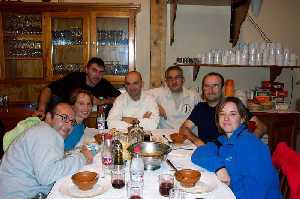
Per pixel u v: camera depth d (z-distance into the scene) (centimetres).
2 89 384
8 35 364
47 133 159
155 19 363
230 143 168
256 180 152
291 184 138
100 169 164
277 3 393
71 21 374
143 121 276
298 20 397
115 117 281
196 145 214
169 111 312
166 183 136
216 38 393
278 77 407
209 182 147
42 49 364
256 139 161
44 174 150
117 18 365
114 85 392
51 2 353
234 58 361
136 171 145
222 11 389
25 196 163
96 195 131
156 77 371
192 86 399
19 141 165
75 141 211
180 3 374
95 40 362
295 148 360
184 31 391
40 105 328
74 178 137
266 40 398
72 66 377
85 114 222
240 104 178
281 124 356
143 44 396
